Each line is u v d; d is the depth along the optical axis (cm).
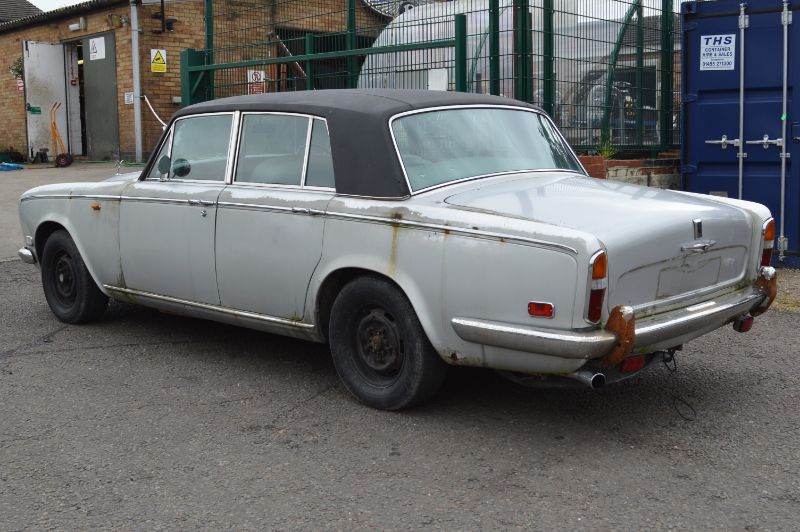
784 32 881
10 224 1185
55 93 2025
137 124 1767
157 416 484
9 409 498
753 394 512
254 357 600
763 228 491
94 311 680
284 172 523
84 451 434
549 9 946
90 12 1880
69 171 1738
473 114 529
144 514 364
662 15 1112
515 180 498
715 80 931
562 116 975
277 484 393
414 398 468
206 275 557
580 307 393
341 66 1099
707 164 951
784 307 727
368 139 482
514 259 409
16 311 746
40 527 354
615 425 462
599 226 411
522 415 479
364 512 363
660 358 462
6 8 2761
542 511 361
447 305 435
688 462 412
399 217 451
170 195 574
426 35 1007
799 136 884
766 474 397
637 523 349
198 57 1261
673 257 430
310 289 498
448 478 396
